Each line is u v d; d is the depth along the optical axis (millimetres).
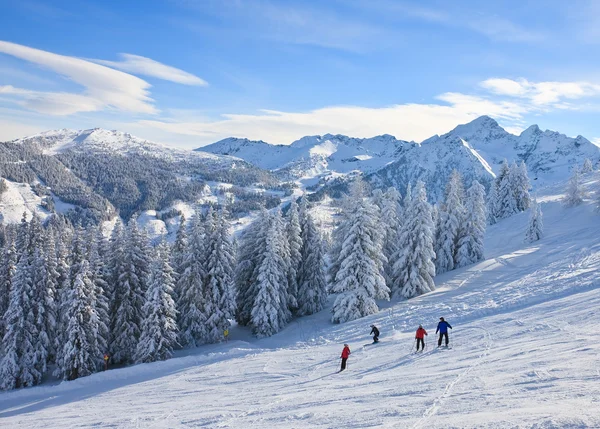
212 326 42531
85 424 17531
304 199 52000
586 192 85500
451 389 12414
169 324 37469
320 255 49969
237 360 30625
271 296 43375
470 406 9984
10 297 38781
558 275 37781
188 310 43062
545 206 90750
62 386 33062
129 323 41656
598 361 12016
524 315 25672
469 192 57875
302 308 49031
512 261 53312
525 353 15938
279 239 45188
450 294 42875
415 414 10180
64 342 37312
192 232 43500
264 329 42594
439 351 21609
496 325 24844
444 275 53125
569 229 69000
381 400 12805
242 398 18562
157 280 37875
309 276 49500
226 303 42938
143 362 36469
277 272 43719
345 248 42500
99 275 40406
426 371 16891
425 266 45781
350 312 41156
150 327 37031
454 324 29547
